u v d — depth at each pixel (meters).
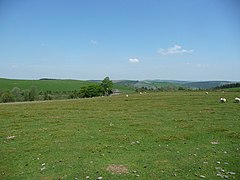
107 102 66.12
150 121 29.89
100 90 149.62
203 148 17.20
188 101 58.66
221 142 18.94
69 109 47.66
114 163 14.09
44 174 12.70
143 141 19.42
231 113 35.88
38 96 137.38
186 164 13.82
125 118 32.88
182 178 11.87
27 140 20.38
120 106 52.06
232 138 20.22
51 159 15.09
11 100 120.44
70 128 25.69
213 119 30.58
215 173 12.45
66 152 16.53
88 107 51.34
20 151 17.02
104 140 19.88
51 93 166.88
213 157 15.06
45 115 37.75
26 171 13.17
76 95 147.75
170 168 13.21
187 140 19.72
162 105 51.09
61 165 13.93
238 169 12.99
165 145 18.17
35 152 16.72
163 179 11.77
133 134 22.06
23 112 42.62
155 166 13.55
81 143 18.94
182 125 26.48
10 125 28.53
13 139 20.86
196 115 34.62
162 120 30.61
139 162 14.25
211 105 47.88
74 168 13.43
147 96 87.19
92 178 12.05
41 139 20.61
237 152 16.09
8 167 13.82
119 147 17.61
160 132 22.88
